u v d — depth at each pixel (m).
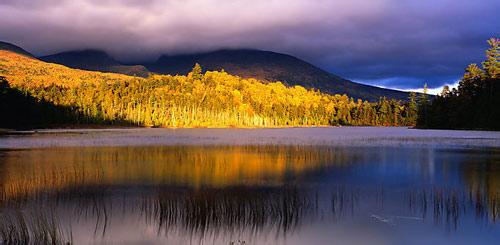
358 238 16.52
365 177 32.09
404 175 33.12
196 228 17.42
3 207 21.14
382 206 21.81
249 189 26.73
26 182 28.66
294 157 46.88
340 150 56.41
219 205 21.16
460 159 44.03
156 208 20.75
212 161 42.88
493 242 16.12
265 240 16.19
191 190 26.31
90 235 16.56
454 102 123.50
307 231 17.34
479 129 110.81
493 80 114.25
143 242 15.80
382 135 99.81
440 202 22.73
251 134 112.75
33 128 121.19
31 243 15.25
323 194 25.09
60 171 34.72
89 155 48.47
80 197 23.77
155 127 174.75
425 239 16.45
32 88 158.12
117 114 166.12
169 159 44.75
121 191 25.81
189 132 124.62
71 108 148.88
